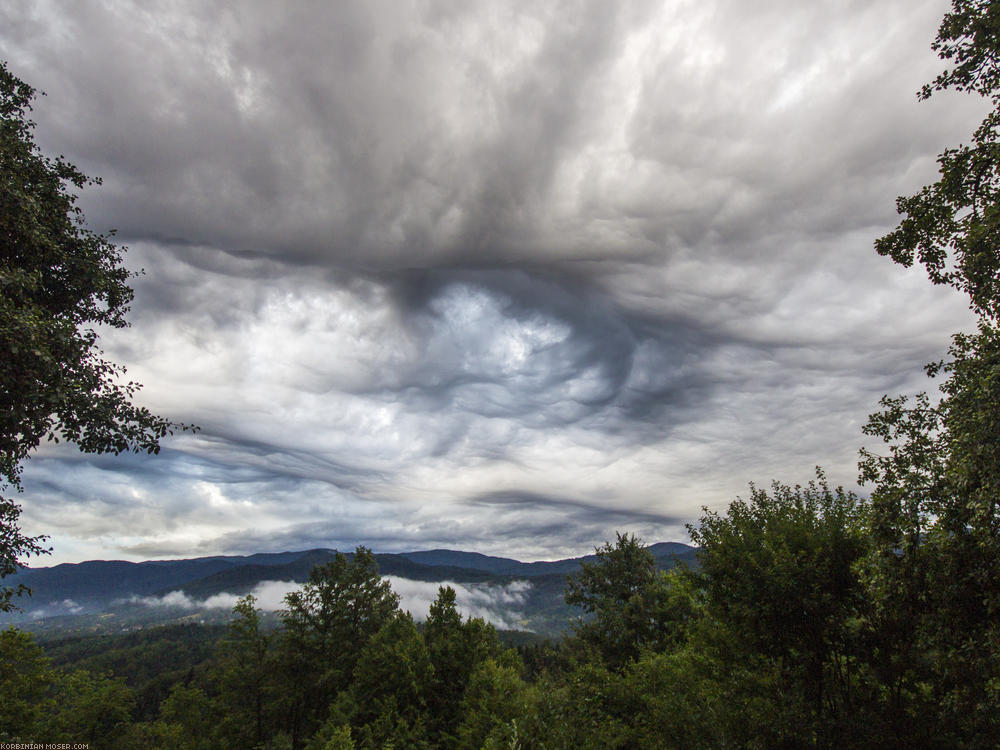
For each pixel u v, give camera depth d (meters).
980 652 9.92
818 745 11.73
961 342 10.80
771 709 12.65
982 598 10.08
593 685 17.33
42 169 15.18
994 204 10.30
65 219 15.35
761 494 15.44
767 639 13.32
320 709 32.91
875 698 12.30
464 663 26.95
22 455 13.03
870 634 12.25
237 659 33.44
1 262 12.46
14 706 24.66
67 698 34.94
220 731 32.38
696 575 15.24
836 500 14.23
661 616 29.81
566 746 14.49
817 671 12.88
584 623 33.53
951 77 11.50
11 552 12.55
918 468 11.01
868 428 11.92
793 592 12.62
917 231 12.58
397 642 27.86
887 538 11.20
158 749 37.38
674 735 14.20
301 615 34.94
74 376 13.16
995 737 9.82
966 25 10.87
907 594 10.92
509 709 19.91
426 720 24.53
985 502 8.88
